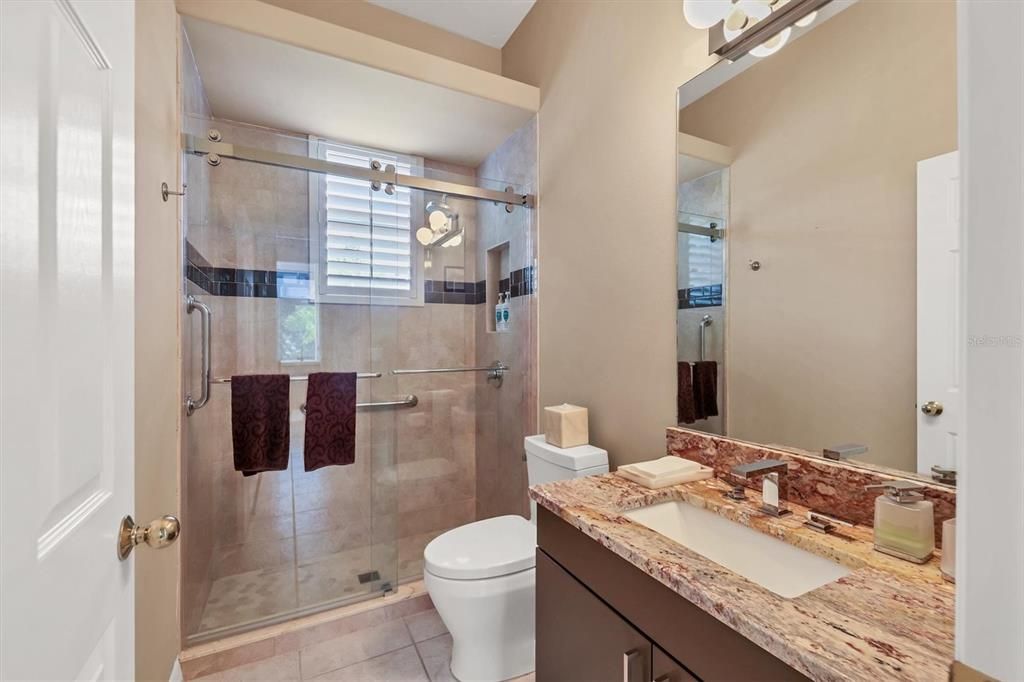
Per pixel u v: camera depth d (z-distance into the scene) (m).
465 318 2.63
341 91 2.01
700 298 1.38
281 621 1.84
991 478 0.27
